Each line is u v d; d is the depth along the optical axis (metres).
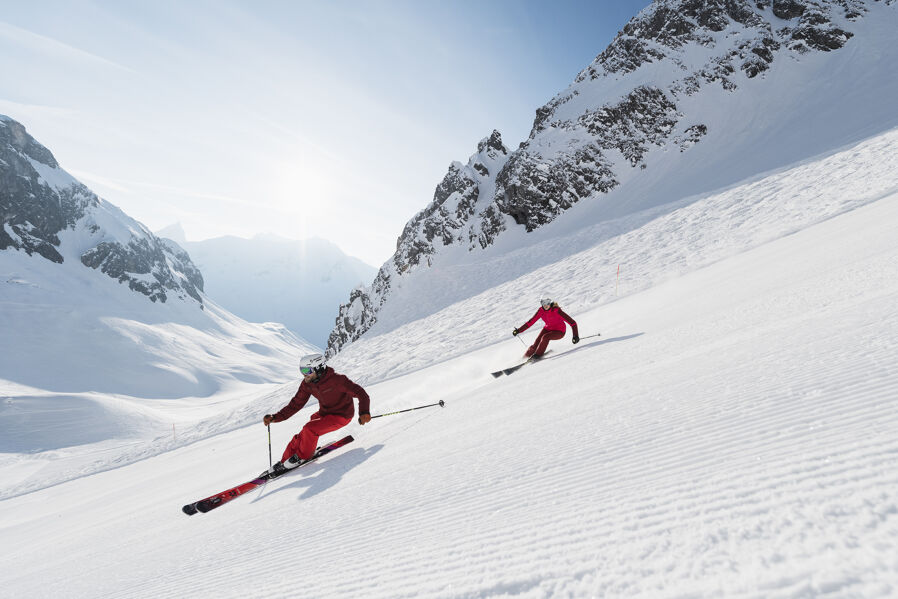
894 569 0.73
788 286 5.89
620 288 17.95
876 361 2.08
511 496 1.93
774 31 58.06
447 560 1.47
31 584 3.60
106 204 187.00
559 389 4.48
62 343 116.44
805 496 1.12
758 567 0.89
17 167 152.38
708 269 13.94
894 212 8.89
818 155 30.02
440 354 19.95
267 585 1.81
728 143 46.31
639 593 0.95
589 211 48.22
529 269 38.09
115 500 9.56
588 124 56.03
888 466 1.11
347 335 60.19
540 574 1.18
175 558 2.92
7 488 32.84
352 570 1.66
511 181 53.94
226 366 138.25
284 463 5.10
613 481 1.71
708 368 3.19
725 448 1.65
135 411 71.00
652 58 61.44
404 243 65.50
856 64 47.84
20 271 137.38
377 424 6.26
